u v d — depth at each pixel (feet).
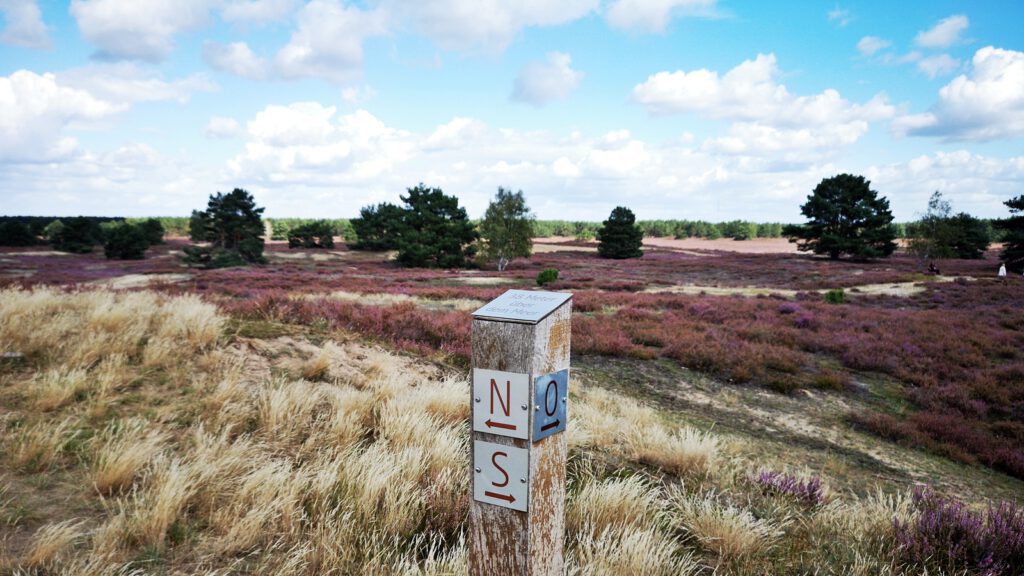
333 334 26.35
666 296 83.76
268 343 21.86
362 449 13.99
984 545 12.64
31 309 20.85
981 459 26.84
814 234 220.43
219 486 10.64
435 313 45.01
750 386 37.27
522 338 5.76
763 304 75.36
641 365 39.99
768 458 22.40
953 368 44.32
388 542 10.27
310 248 292.81
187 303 24.98
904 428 29.32
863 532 13.93
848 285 119.85
